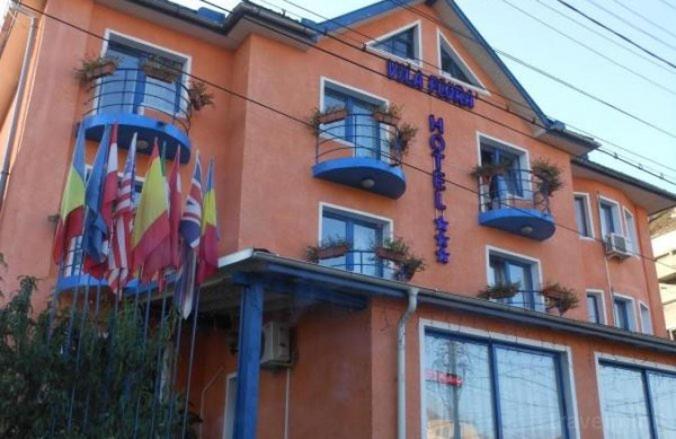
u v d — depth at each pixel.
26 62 13.45
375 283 9.41
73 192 7.92
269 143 14.34
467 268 16.25
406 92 16.94
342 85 15.91
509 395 10.64
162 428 7.71
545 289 16.42
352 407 9.48
